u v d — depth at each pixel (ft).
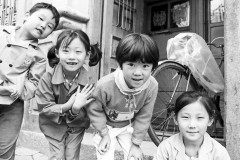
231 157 5.43
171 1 11.21
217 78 7.38
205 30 10.21
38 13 5.17
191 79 7.88
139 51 3.91
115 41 10.45
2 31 5.32
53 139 4.93
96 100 4.71
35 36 5.21
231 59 5.65
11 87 4.96
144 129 4.88
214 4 10.15
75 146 5.03
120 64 4.23
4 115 5.34
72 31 4.75
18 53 5.13
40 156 7.85
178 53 7.57
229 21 5.76
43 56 5.48
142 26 11.74
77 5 9.48
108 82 4.53
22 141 8.86
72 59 4.56
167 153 4.68
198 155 4.52
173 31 11.03
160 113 7.75
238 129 5.40
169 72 8.29
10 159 5.47
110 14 10.18
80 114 4.96
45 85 4.84
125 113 4.79
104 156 4.75
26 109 9.46
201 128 4.33
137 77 4.10
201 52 7.24
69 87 4.95
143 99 4.70
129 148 4.98
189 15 10.73
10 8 11.06
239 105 5.44
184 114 4.38
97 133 5.04
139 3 11.79
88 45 4.81
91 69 9.19
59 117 4.72
